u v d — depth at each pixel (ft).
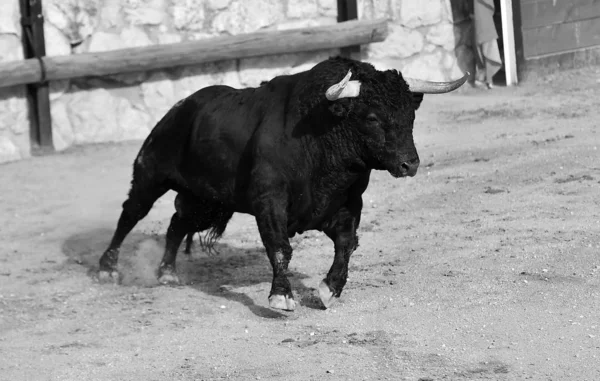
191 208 40.29
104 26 66.74
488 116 66.28
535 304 33.73
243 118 36.40
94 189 56.59
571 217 43.19
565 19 77.15
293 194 34.88
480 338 31.14
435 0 75.31
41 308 37.93
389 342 31.32
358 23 70.49
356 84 32.83
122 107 67.36
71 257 45.47
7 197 55.62
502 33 76.28
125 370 30.45
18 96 64.54
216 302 37.35
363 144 33.19
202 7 68.80
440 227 44.37
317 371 29.25
